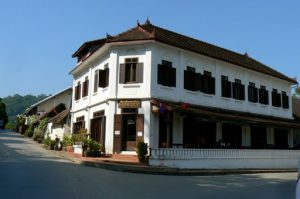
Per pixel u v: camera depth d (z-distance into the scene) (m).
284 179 18.73
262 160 26.17
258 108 32.06
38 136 43.16
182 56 25.70
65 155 24.91
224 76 29.02
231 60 29.33
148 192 11.59
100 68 27.31
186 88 25.70
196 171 19.19
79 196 10.02
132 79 24.30
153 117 23.41
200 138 26.00
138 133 23.27
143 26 27.47
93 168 18.41
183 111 21.72
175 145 23.95
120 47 24.70
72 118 32.84
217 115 23.78
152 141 23.09
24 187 11.18
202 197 11.05
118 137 23.72
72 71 32.81
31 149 30.23
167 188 12.83
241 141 29.70
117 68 24.61
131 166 18.55
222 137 27.95
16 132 65.62
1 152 24.89
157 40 23.69
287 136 35.34
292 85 37.09
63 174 14.76
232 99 29.39
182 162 20.77
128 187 12.45
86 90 30.12
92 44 31.48
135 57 24.31
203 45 30.92
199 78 26.72
